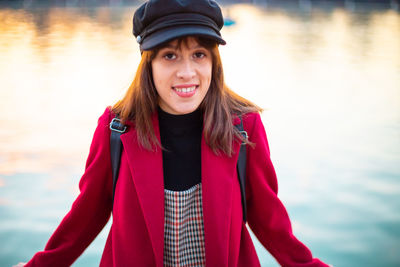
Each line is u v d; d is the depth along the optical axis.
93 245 5.25
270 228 1.31
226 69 19.81
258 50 26.39
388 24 42.56
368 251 5.48
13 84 16.34
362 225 6.18
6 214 6.25
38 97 14.18
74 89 15.44
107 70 19.27
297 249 1.28
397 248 5.54
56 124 11.10
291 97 14.49
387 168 8.33
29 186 7.26
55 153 8.90
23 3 67.06
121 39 30.30
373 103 13.72
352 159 8.83
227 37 32.34
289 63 21.97
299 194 7.19
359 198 7.05
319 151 9.29
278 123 11.41
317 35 34.12
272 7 64.56
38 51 24.95
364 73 19.41
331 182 7.69
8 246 5.39
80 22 42.25
